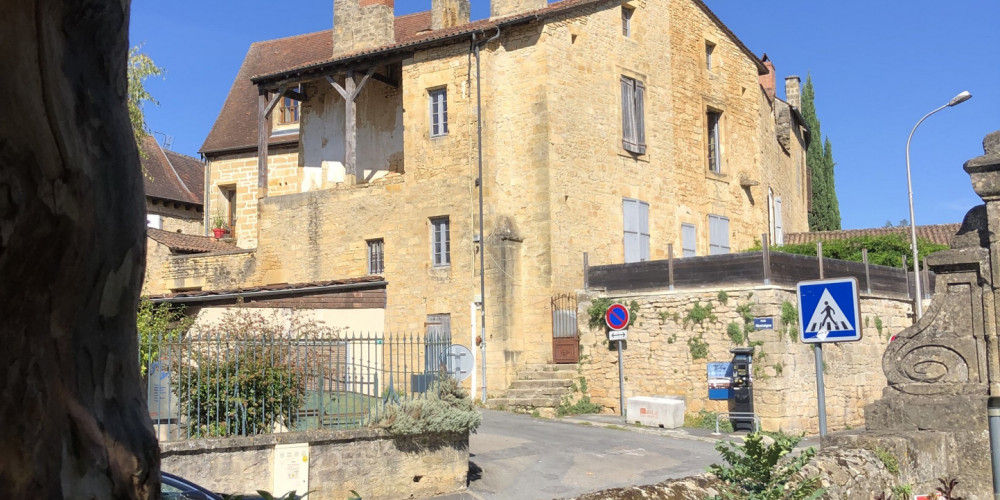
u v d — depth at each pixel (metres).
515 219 24.25
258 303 20.86
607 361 21.70
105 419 2.02
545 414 21.16
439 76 25.12
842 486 6.43
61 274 1.87
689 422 19.69
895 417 8.05
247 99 34.31
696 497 5.87
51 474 1.84
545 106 23.95
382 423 11.94
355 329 21.70
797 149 42.97
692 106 29.28
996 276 7.71
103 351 2.03
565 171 24.34
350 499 4.11
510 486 13.18
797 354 19.52
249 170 32.38
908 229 35.19
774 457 5.95
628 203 26.20
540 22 24.16
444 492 12.54
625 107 26.50
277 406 11.56
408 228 25.36
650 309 21.03
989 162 7.69
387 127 27.33
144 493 2.10
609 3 26.25
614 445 16.67
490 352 23.44
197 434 10.83
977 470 7.62
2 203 1.73
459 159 24.66
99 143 1.99
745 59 32.31
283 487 10.77
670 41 28.55
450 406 12.62
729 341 19.69
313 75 27.05
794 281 20.05
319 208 27.14
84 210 1.91
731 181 30.84
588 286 22.47
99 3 2.01
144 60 20.78
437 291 24.64
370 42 28.17
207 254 28.81
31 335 1.82
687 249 28.33
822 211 49.62
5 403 1.76
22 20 1.76
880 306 22.86
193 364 11.09
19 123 1.75
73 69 1.92
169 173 39.84
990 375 7.73
